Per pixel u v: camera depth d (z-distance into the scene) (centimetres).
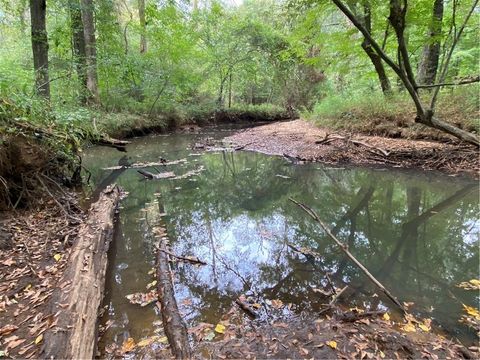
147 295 289
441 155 749
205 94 2042
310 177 761
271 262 366
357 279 328
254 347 221
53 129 510
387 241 428
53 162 523
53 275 292
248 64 1911
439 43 848
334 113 1153
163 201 594
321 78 2045
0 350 204
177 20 1655
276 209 563
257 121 2011
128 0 1988
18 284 279
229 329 243
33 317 236
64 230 388
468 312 267
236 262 365
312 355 212
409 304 279
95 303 256
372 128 957
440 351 216
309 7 802
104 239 378
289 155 957
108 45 1328
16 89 545
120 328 245
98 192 607
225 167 881
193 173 802
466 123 748
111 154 1022
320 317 258
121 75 1328
